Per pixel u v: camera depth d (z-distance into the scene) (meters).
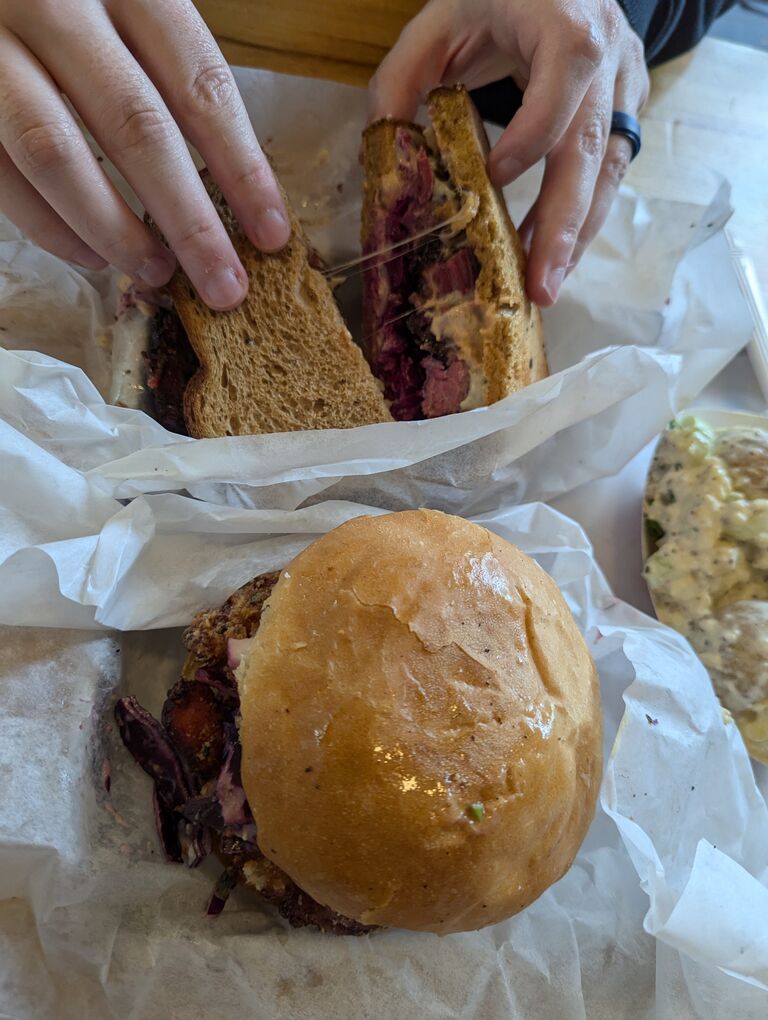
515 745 0.20
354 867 0.19
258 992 0.21
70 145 0.20
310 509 0.26
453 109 0.27
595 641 0.27
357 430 0.25
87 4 0.20
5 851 0.20
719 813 0.26
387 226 0.29
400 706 0.20
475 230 0.27
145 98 0.20
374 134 0.29
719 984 0.23
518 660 0.21
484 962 0.23
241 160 0.23
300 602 0.21
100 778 0.22
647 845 0.22
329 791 0.19
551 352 0.34
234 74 0.28
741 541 0.30
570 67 0.25
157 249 0.23
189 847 0.23
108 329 0.28
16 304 0.27
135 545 0.23
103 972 0.21
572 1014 0.23
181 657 0.26
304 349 0.27
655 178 0.36
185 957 0.21
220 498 0.25
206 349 0.25
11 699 0.22
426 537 0.22
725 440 0.31
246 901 0.23
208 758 0.23
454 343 0.28
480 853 0.20
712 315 0.33
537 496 0.31
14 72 0.20
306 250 0.28
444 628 0.21
